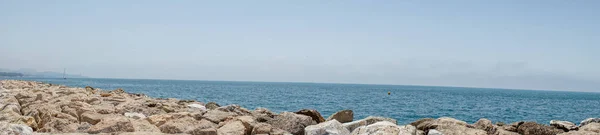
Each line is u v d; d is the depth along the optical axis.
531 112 45.69
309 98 60.94
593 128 12.44
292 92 87.94
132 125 9.35
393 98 68.62
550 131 12.97
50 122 9.91
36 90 22.83
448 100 68.38
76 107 12.23
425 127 12.16
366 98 65.62
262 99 54.66
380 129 9.78
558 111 50.97
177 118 10.94
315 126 11.08
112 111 12.71
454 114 38.12
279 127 11.51
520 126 13.55
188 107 16.89
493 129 12.48
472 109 46.22
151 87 106.75
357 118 31.28
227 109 14.18
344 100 56.84
